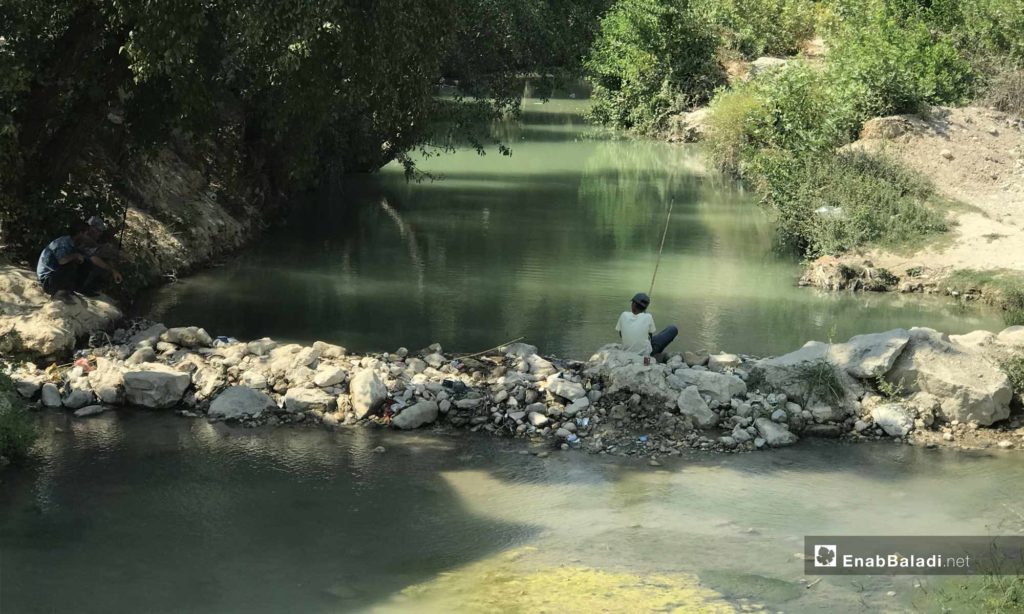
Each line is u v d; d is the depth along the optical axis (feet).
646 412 34.81
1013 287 50.90
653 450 32.91
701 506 28.91
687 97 118.52
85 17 42.37
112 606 22.89
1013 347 37.50
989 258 54.95
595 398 35.45
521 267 58.34
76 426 33.81
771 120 81.20
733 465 31.89
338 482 30.09
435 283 54.13
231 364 37.70
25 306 39.99
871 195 62.18
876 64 77.77
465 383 37.14
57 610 22.62
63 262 40.81
